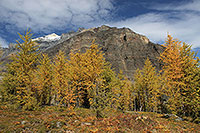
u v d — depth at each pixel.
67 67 21.95
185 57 17.09
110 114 15.98
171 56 17.69
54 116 13.27
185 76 16.86
